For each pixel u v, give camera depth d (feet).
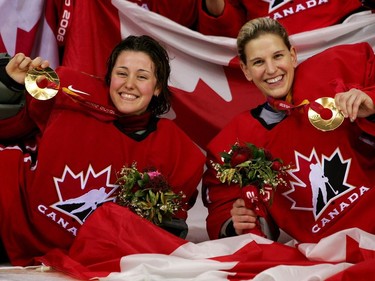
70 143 19.83
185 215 20.34
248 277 16.60
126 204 19.17
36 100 20.31
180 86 24.57
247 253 17.74
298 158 19.75
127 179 19.02
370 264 15.47
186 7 25.61
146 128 20.44
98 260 17.92
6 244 19.67
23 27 24.30
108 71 20.58
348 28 24.77
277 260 17.87
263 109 20.61
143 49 20.33
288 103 19.76
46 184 19.63
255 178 18.90
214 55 24.79
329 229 19.44
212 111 24.56
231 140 20.42
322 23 25.43
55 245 19.81
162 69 20.61
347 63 20.34
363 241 17.44
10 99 20.39
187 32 24.59
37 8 24.38
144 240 17.97
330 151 19.67
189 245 18.01
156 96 20.83
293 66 20.57
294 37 24.61
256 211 19.15
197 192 21.50
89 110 20.12
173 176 20.18
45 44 24.59
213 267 16.72
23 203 19.76
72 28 24.25
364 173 19.67
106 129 20.08
